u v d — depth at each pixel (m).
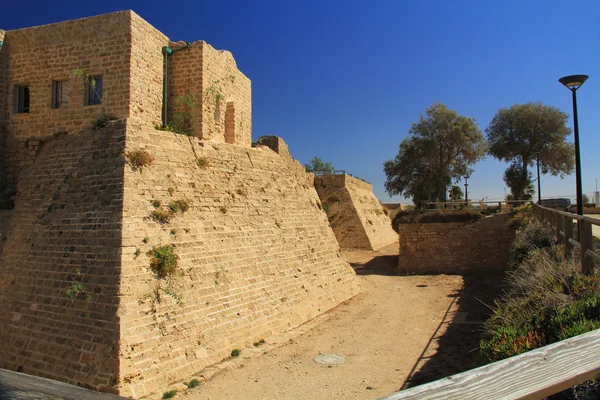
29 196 15.97
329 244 23.84
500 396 2.78
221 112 21.92
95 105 16.95
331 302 20.62
